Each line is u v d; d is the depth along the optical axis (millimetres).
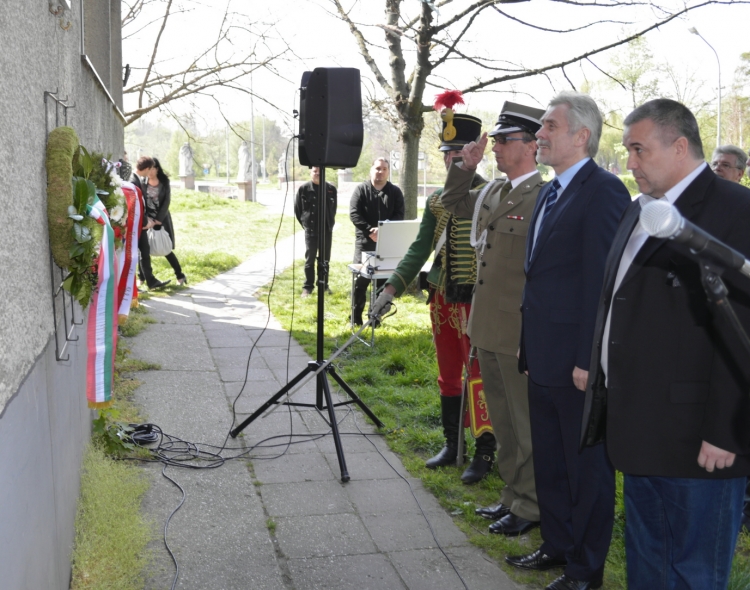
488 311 3443
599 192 2818
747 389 2070
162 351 6469
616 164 43219
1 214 1764
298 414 5016
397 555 3244
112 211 3477
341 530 3441
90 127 4492
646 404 2301
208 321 7812
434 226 4168
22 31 2109
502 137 3389
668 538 2500
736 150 4707
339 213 24234
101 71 6109
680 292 2248
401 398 5371
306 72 4348
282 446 4449
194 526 3381
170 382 5578
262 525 3443
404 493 3877
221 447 4371
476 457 4055
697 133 2232
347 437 4660
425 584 3018
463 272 3887
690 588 2318
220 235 16547
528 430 3408
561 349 2912
